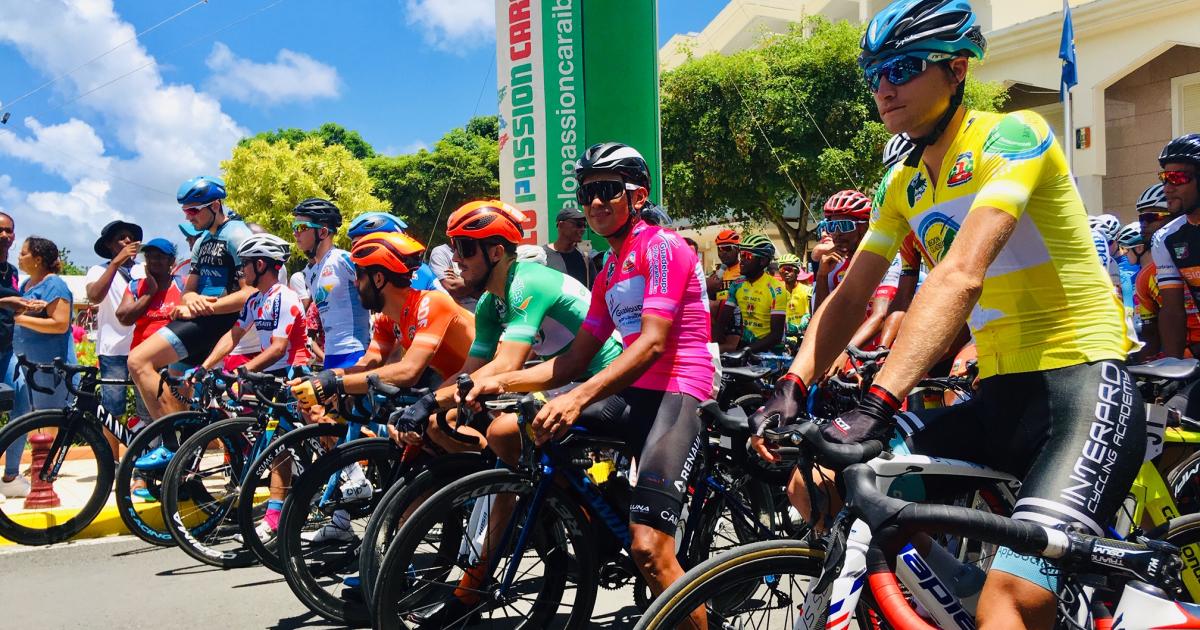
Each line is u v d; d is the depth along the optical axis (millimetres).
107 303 6383
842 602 1694
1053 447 1832
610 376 2586
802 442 1625
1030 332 1932
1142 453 1846
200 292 5691
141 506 5258
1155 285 4371
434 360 3793
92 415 5055
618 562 3033
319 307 4879
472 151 30891
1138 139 14664
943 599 1854
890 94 1962
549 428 2572
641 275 2764
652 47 6383
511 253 3195
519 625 2971
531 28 6195
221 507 4598
